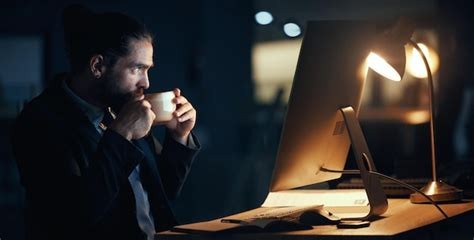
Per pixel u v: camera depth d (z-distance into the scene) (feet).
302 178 8.43
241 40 39.29
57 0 35.50
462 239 8.61
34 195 8.28
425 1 37.70
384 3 38.50
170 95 8.98
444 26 26.55
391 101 33.73
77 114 8.62
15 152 8.51
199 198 30.19
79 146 8.50
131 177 8.92
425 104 26.81
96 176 7.99
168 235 7.24
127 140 8.18
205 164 32.73
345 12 39.37
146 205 9.04
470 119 26.25
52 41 35.37
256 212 8.61
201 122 38.78
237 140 37.91
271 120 31.37
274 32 40.73
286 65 41.42
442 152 20.72
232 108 38.78
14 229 24.09
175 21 38.63
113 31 8.63
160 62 38.52
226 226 7.30
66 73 9.11
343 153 9.12
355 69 8.35
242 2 39.40
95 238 8.41
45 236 8.27
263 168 30.12
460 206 8.68
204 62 38.73
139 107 8.36
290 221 7.27
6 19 35.32
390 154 11.75
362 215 8.13
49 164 8.25
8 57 35.29
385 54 8.46
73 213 8.01
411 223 7.47
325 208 8.70
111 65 8.64
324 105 8.09
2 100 33.78
